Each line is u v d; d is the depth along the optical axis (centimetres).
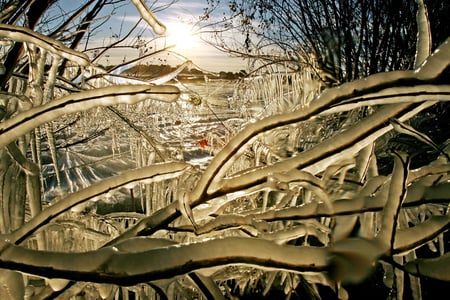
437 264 91
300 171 102
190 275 100
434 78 87
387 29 724
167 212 114
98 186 104
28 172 118
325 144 101
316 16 740
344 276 88
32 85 148
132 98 94
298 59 736
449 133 502
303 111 95
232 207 223
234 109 562
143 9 122
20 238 99
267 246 88
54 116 96
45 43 125
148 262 85
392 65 740
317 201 121
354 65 757
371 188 111
